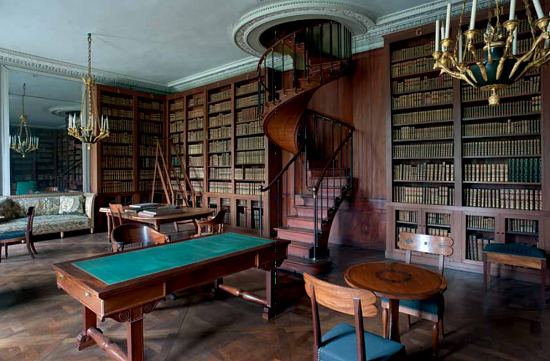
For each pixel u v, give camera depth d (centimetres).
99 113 723
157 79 806
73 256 525
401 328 292
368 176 566
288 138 589
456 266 450
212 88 749
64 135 797
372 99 559
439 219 466
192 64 692
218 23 496
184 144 811
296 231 498
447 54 228
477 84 224
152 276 212
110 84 769
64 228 648
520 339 272
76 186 773
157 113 836
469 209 438
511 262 360
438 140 479
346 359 173
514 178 416
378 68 552
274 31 541
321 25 579
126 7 443
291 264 451
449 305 339
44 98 761
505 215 414
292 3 431
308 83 503
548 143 386
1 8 442
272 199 667
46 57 638
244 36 508
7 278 424
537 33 390
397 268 240
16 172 749
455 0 423
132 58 650
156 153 798
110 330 287
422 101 477
